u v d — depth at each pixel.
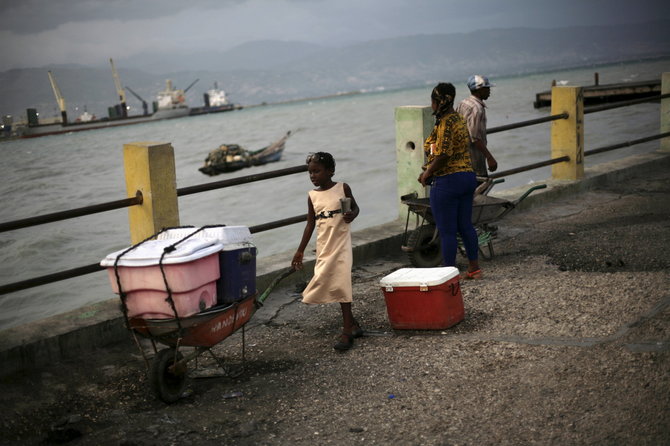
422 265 6.09
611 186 9.25
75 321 4.64
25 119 194.50
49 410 3.82
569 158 8.97
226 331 3.95
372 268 6.36
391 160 36.31
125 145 5.16
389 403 3.57
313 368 4.18
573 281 5.24
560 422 3.14
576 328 4.23
